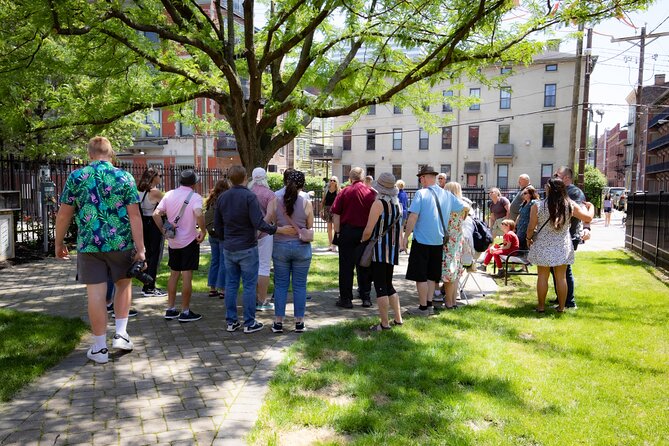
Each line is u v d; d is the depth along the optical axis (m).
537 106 43.50
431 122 12.14
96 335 4.72
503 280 9.44
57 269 10.28
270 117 9.10
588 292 8.27
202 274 9.56
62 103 9.24
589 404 3.91
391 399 3.98
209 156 35.12
